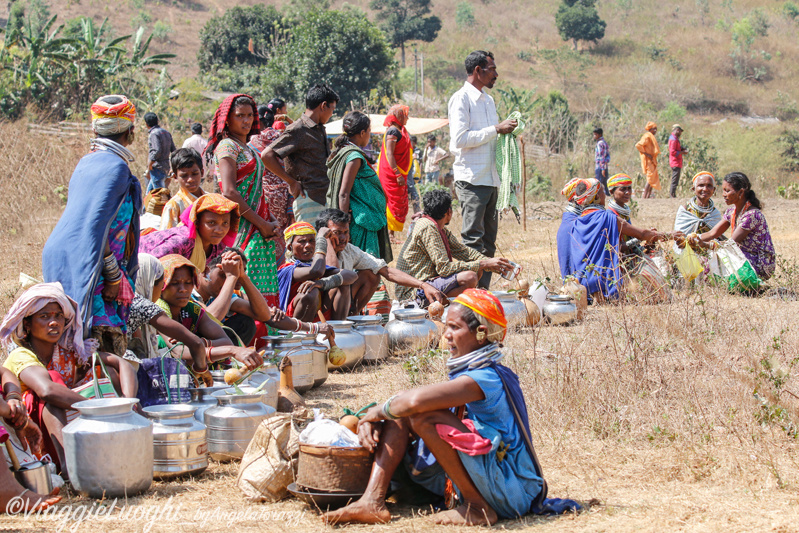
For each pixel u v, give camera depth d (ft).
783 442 14.94
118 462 12.79
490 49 201.36
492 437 11.86
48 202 55.36
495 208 29.27
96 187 15.65
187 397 16.10
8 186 53.01
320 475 12.23
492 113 28.81
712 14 230.68
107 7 196.24
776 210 54.60
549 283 28.89
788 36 214.90
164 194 26.25
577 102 165.78
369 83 111.65
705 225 32.17
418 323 23.27
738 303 27.04
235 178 21.50
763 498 12.47
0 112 73.36
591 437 15.78
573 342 21.44
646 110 138.31
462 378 11.74
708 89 176.14
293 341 19.11
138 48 86.43
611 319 23.91
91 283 15.19
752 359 18.37
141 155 62.13
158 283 17.16
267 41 137.69
